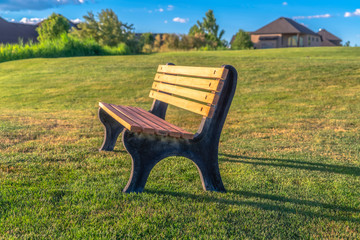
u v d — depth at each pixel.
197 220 2.33
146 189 2.85
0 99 8.58
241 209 2.52
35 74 12.34
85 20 33.53
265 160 3.82
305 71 10.56
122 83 10.17
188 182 3.06
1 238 2.02
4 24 45.28
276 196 2.80
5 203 2.48
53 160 3.61
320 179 3.21
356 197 2.80
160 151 2.76
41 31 33.56
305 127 5.45
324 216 2.46
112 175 3.19
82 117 6.33
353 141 4.62
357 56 16.47
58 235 2.09
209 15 50.28
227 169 3.49
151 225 2.23
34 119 5.98
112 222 2.27
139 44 35.41
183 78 3.48
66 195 2.67
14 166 3.35
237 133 5.18
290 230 2.25
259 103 7.41
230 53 20.53
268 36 54.12
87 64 14.17
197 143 2.82
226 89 2.77
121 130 4.09
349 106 6.77
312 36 56.72
